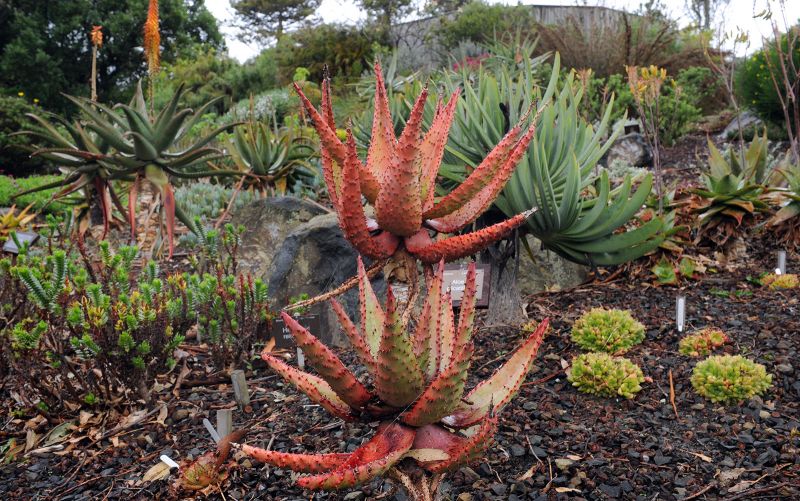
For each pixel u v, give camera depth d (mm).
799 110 7531
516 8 18406
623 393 3170
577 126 4156
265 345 3951
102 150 6180
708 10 15234
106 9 25500
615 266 5387
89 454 2967
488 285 3748
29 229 6125
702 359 3609
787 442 2764
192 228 6105
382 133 1643
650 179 3438
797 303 4367
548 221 3607
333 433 2951
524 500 2396
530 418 3043
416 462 1564
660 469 2602
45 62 23594
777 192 5844
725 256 5500
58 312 3174
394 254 1614
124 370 3199
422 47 19484
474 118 3689
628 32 13195
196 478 2553
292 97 14945
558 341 3926
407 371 1464
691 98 12688
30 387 3506
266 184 7832
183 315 3516
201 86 21312
